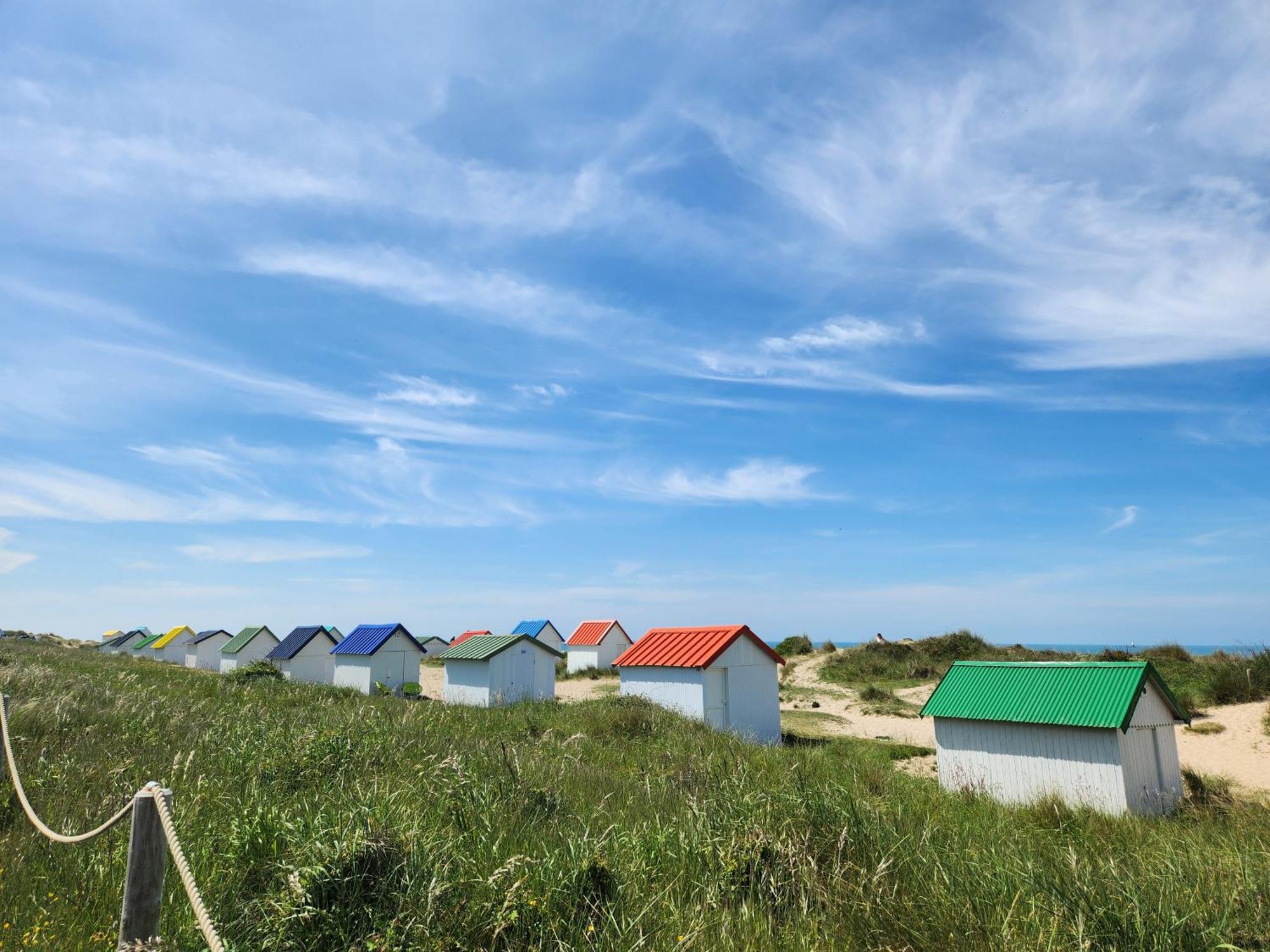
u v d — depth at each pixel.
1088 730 12.20
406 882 4.95
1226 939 4.65
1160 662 28.23
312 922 4.53
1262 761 16.81
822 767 13.06
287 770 8.54
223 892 4.86
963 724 13.91
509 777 8.17
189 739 10.47
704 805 7.03
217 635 48.09
